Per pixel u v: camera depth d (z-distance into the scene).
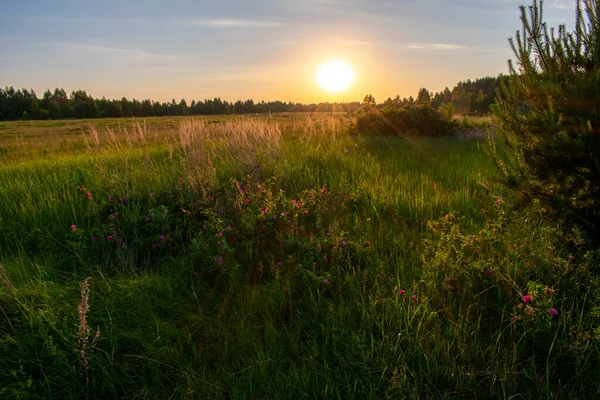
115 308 2.80
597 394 2.02
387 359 2.29
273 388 2.13
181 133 6.89
